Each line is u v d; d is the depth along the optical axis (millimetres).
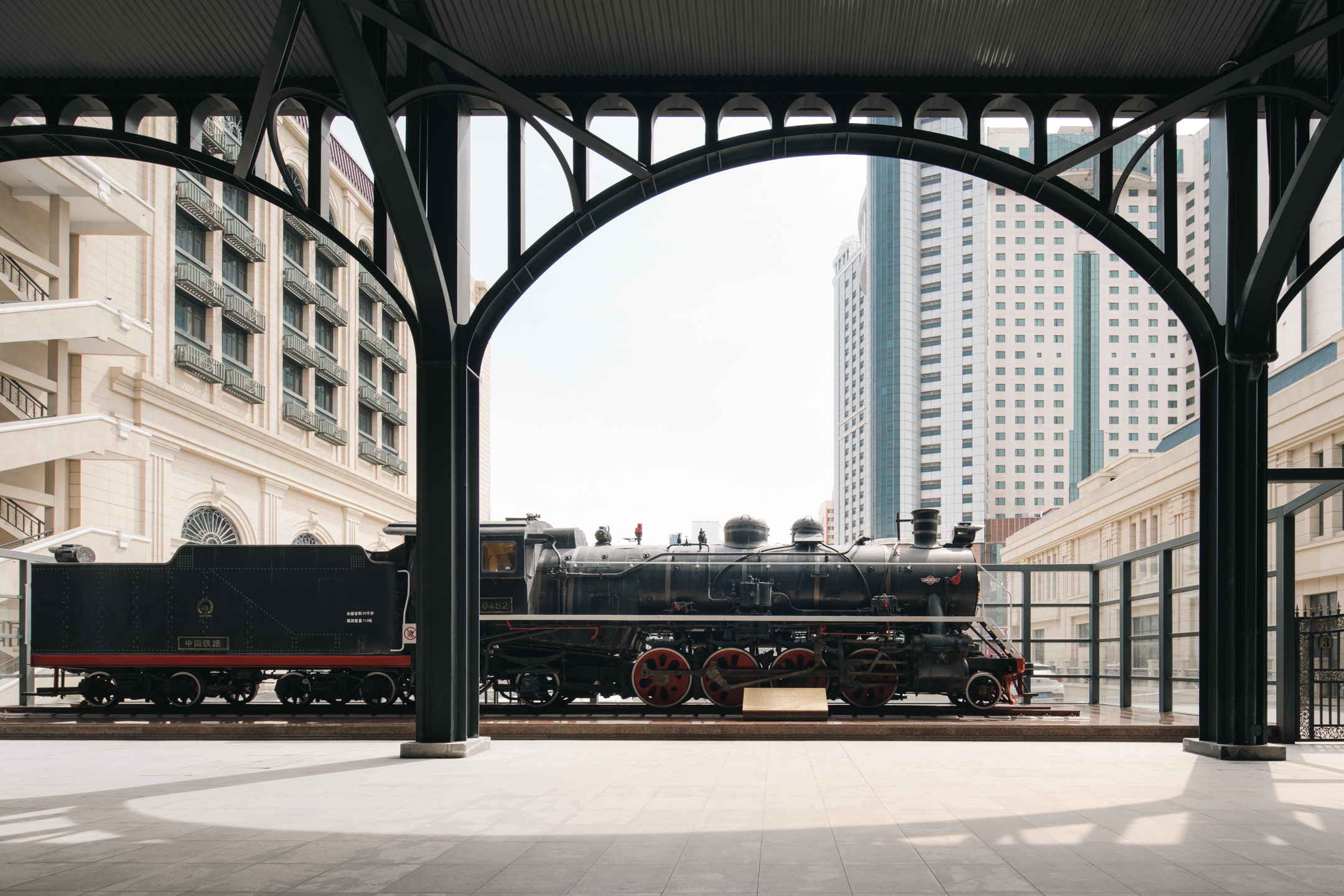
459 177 10344
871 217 120625
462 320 10484
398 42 9789
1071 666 33469
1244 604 9867
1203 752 10133
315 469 32562
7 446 17062
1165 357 122500
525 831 6309
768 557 15211
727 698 14055
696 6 8844
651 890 4895
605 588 15070
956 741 11586
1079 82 9805
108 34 9266
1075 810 7004
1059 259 122688
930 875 5180
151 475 22828
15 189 19672
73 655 14070
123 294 22578
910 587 14812
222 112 10289
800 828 6383
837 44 9305
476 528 10523
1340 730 12320
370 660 13969
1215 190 10250
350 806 7227
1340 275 57656
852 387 137500
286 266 31938
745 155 9875
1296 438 23438
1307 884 5027
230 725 11969
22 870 5336
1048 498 119812
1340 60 8703
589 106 10094
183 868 5375
